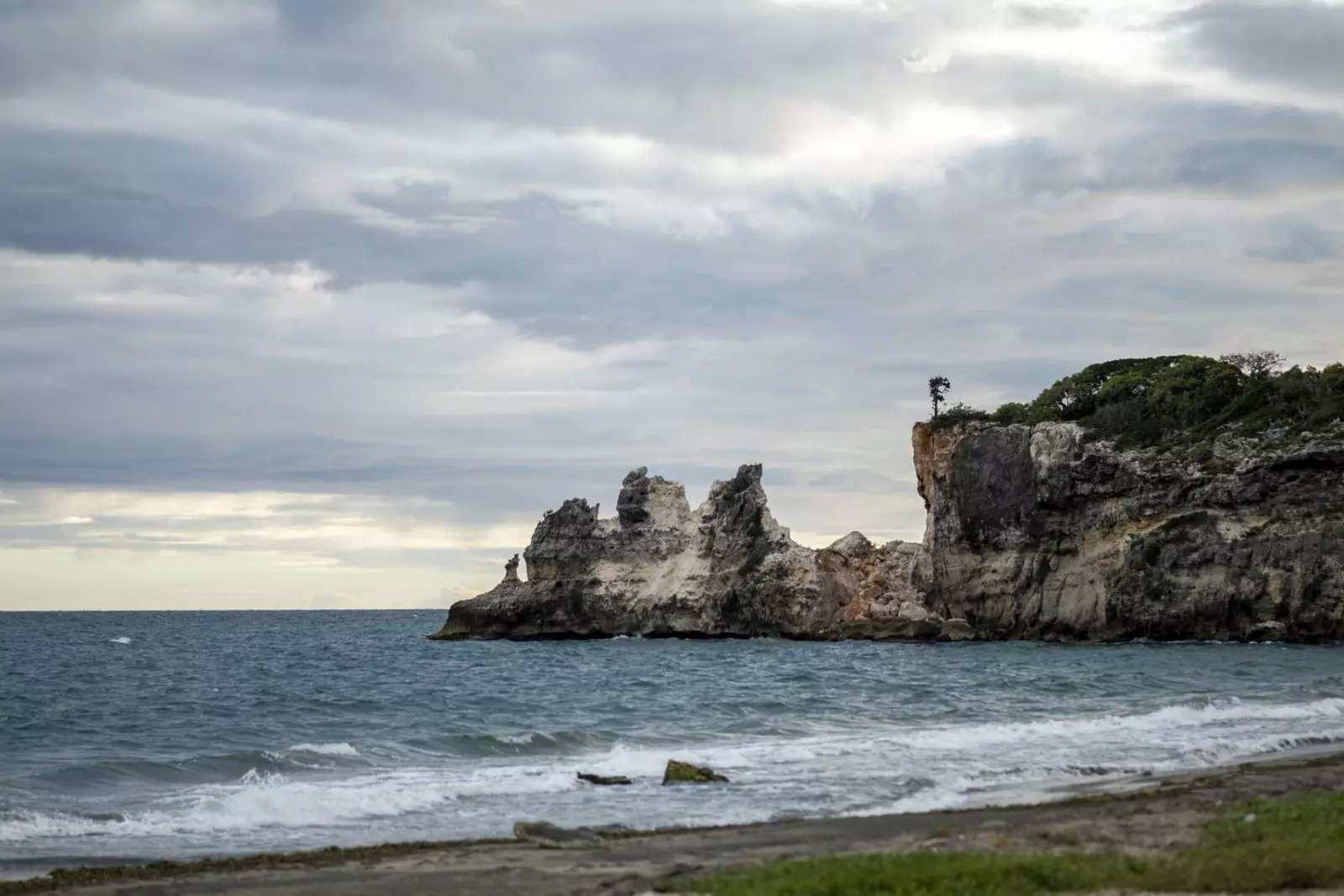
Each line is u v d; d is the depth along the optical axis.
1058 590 127.31
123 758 43.06
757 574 147.50
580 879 23.12
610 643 147.12
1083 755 42.28
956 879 20.03
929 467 143.62
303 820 31.39
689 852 25.78
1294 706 57.00
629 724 54.44
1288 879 19.33
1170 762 40.66
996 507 132.62
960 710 58.56
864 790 35.28
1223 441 123.88
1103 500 126.44
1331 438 116.50
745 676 87.75
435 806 33.31
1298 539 113.81
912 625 136.25
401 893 22.31
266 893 22.47
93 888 23.05
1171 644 116.00
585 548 161.12
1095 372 163.38
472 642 159.88
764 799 33.91
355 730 53.12
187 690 80.75
